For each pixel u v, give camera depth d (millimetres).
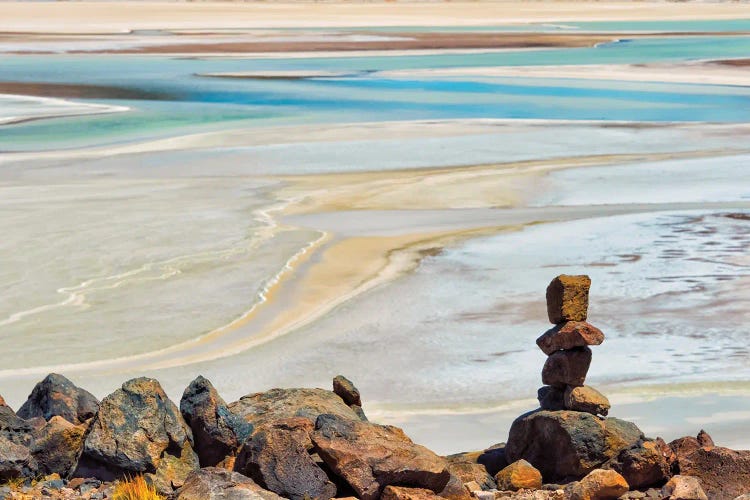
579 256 24953
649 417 14297
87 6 183750
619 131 45656
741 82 65750
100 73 73312
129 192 33406
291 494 7398
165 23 137250
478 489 8258
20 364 17516
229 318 20359
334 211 30656
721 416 14336
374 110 53750
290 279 23172
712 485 8203
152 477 7625
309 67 77875
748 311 20359
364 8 185875
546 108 54125
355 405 9852
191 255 25125
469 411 15000
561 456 8719
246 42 103562
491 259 24812
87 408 9180
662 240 26453
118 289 22219
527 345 18469
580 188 33875
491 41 105250
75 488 7648
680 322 19656
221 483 7008
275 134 45219
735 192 33094
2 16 149875
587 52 91000
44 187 34312
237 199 32312
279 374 17062
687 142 42812
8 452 7945
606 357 17562
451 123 48438
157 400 8023
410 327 19594
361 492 7352
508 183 34656
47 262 24312
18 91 62219
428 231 28016
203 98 59312
